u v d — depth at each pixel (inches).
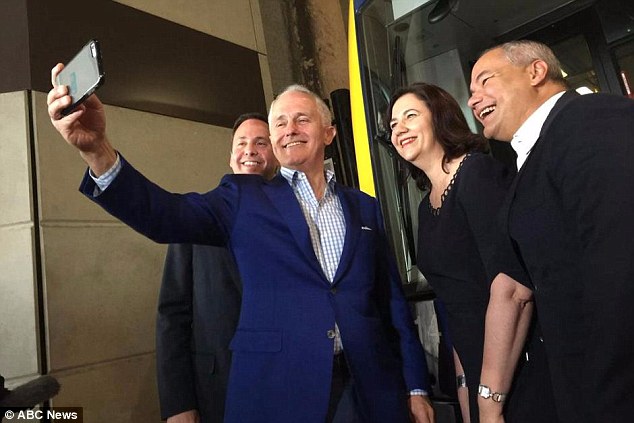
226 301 60.4
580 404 33.9
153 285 106.3
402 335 56.4
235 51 145.9
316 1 215.9
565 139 34.6
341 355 47.0
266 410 43.4
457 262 49.0
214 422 57.4
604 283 29.6
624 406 28.7
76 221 96.1
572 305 35.0
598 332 29.9
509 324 42.1
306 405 43.0
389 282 57.7
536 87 45.3
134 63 116.4
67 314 90.7
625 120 32.3
